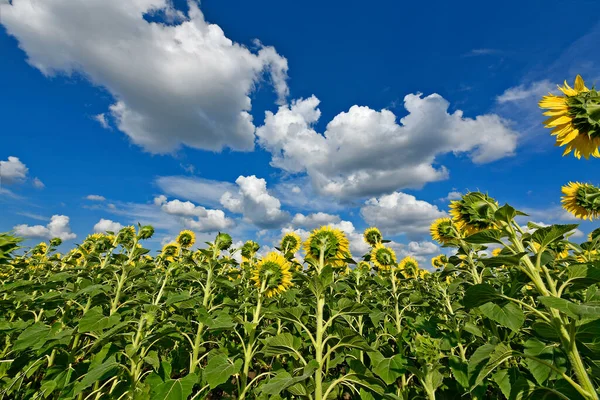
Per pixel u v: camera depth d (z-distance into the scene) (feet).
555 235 7.20
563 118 8.21
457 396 12.78
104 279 20.08
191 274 16.52
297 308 12.15
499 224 8.39
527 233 7.82
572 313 5.90
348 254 15.17
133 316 17.44
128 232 21.97
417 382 16.93
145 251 19.24
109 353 14.29
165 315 19.13
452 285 16.17
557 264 12.31
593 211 12.39
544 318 7.25
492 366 8.41
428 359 10.51
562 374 6.71
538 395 7.92
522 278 9.02
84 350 16.99
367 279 21.20
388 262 21.03
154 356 13.67
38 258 31.53
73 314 19.42
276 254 16.65
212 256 16.84
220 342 16.53
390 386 13.65
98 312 13.85
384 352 15.76
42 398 13.98
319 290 12.25
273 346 12.34
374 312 15.83
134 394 12.00
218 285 16.38
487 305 8.24
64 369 14.14
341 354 14.33
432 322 14.33
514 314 7.86
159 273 23.90
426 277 25.79
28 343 13.60
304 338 16.66
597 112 7.59
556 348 8.52
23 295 18.75
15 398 14.49
